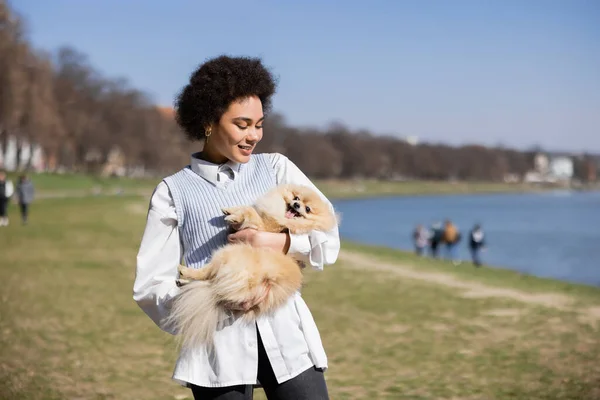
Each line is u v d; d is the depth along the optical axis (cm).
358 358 825
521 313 1148
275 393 291
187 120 322
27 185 3278
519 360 808
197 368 292
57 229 3028
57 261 1850
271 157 339
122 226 3375
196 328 288
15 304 1155
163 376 732
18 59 5925
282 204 311
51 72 7206
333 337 946
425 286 1512
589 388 680
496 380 718
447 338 941
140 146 11212
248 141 312
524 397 654
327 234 318
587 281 2212
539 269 2633
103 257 1983
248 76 308
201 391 293
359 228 5653
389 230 5425
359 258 2314
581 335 956
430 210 9381
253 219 301
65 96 10019
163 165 11644
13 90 5866
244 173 322
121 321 1034
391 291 1420
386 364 793
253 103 310
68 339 905
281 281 291
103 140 10525
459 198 15800
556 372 748
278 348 290
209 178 316
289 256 303
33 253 2048
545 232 5066
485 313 1148
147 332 958
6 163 8888
